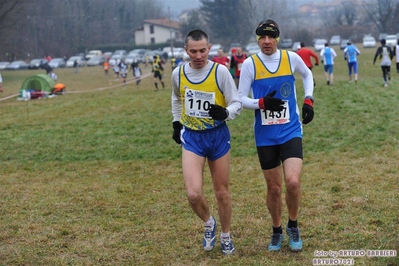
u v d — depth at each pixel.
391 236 4.89
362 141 9.59
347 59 18.94
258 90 4.61
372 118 11.45
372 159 8.27
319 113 12.47
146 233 5.44
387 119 11.20
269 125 4.55
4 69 54.59
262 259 4.55
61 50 56.09
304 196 6.43
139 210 6.35
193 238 5.22
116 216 6.15
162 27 73.31
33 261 4.80
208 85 4.51
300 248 4.66
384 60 16.70
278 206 4.69
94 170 8.91
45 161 9.82
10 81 38.84
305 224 5.36
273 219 4.74
